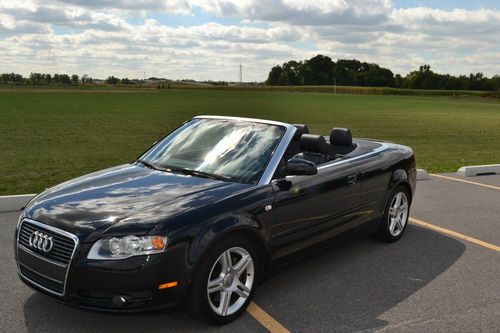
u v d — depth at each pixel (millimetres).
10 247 5324
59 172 10258
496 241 6125
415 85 160125
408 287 4590
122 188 3980
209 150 4633
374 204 5461
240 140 4645
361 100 75562
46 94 83500
